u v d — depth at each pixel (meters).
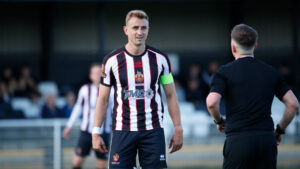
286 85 14.51
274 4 50.69
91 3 50.59
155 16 51.06
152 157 15.58
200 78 41.28
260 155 13.89
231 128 14.14
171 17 51.19
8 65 49.56
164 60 15.92
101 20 46.56
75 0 43.31
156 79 15.79
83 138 26.95
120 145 15.69
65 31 50.72
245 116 14.00
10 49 49.69
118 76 15.65
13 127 28.08
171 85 16.16
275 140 14.08
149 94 15.70
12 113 37.91
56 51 50.62
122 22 50.69
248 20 50.88
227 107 14.41
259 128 13.91
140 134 15.66
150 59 15.75
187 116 35.09
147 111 15.68
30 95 42.25
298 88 46.25
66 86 50.56
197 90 41.03
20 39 49.84
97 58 50.97
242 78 14.20
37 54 50.25
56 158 28.00
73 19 50.72
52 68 50.50
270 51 50.72
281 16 50.72
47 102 35.31
